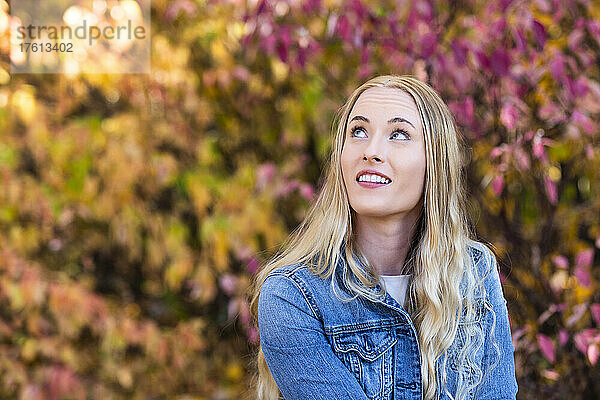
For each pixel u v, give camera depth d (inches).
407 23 110.8
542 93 110.6
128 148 142.6
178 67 142.6
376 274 72.1
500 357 74.7
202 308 162.1
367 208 70.2
